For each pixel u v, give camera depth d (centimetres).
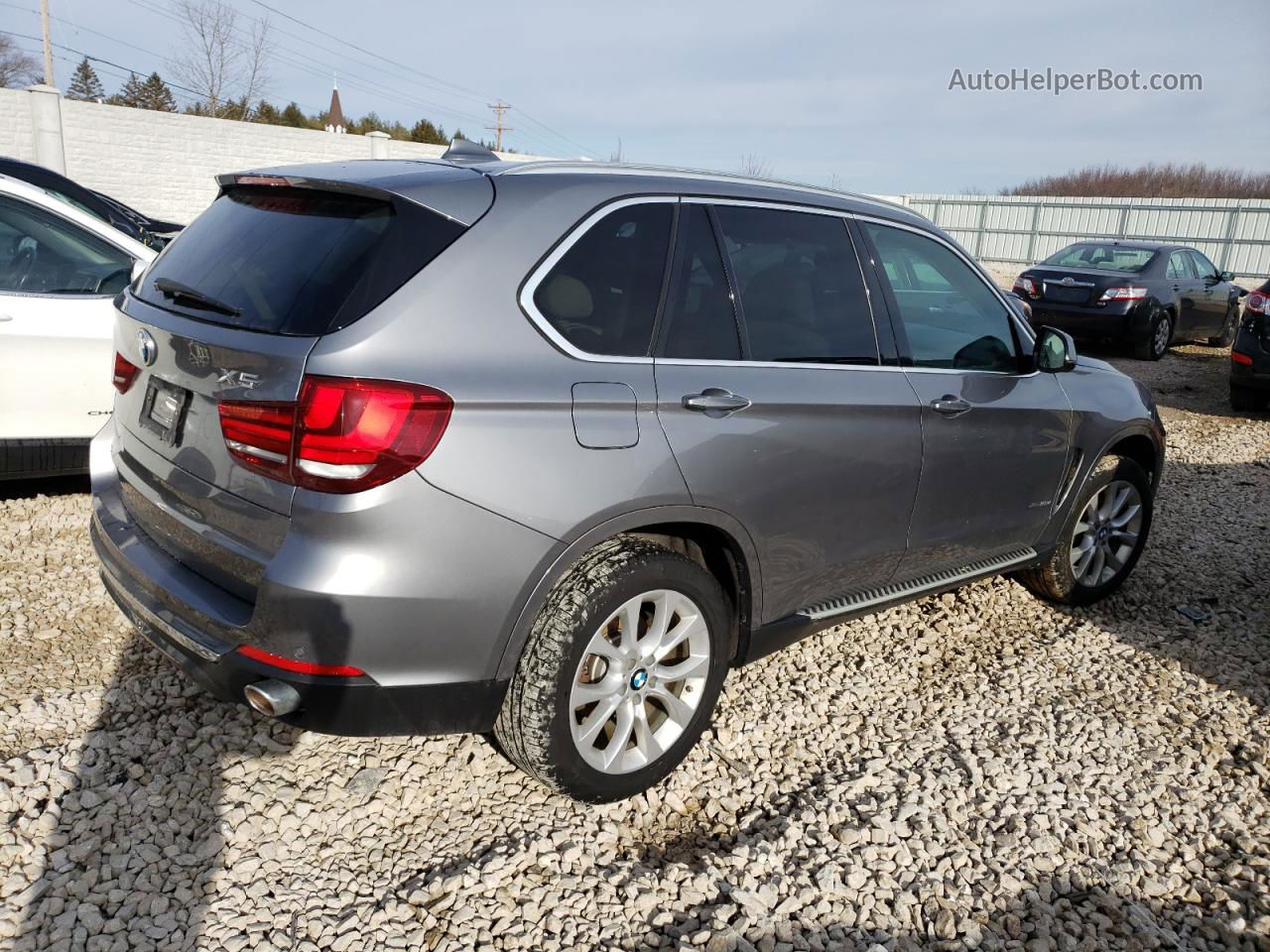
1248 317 945
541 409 239
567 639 248
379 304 226
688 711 289
